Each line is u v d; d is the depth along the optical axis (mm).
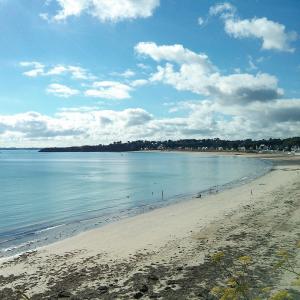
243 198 32688
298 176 53125
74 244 19266
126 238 19625
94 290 11711
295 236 17047
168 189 49500
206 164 122500
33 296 11625
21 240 22359
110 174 82062
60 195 46312
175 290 11133
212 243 16797
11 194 47875
